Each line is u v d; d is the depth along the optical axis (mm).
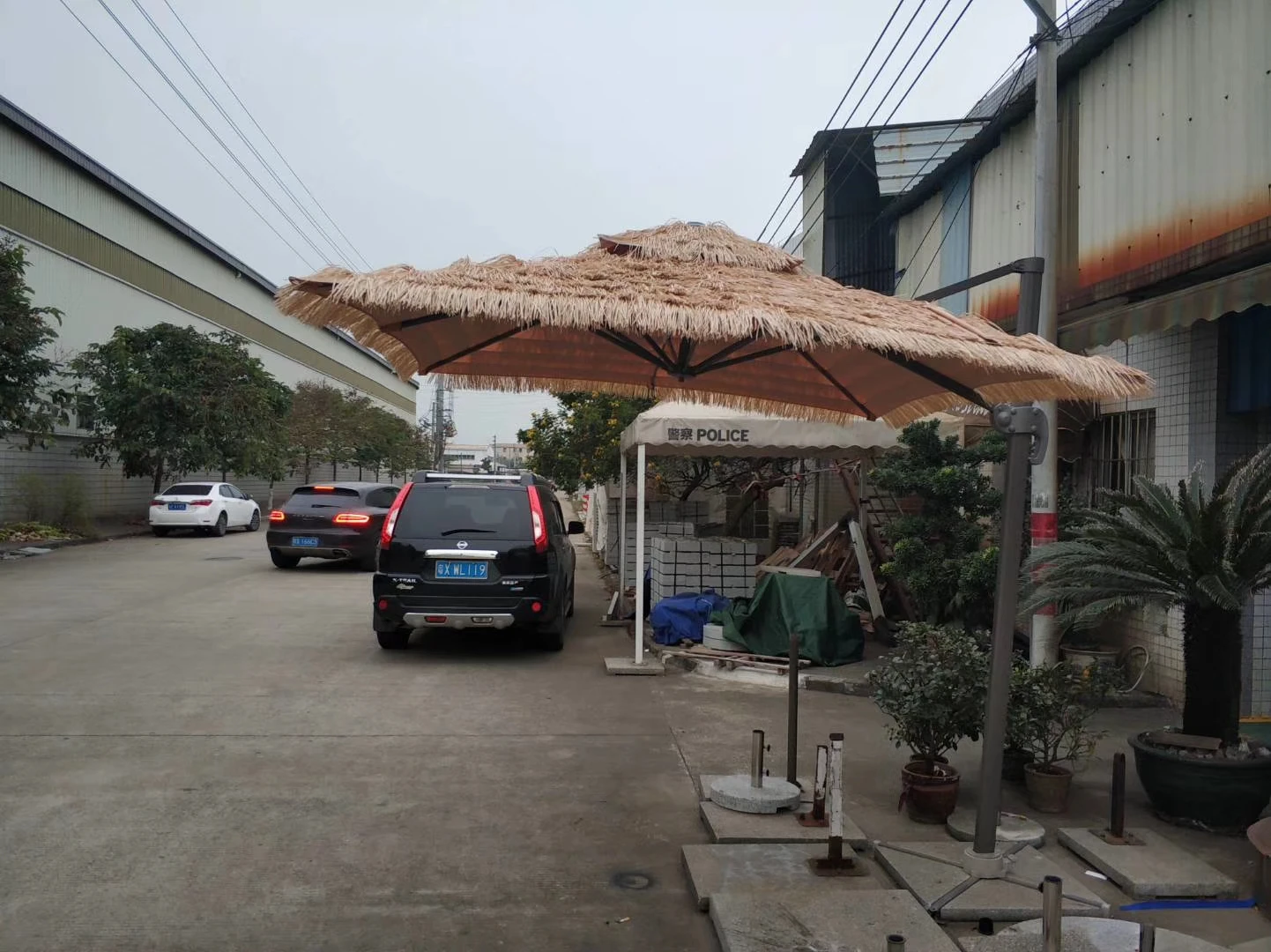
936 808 5023
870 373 5277
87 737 6383
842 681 8094
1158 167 7227
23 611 11742
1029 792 5293
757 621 9078
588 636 10648
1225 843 4805
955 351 3852
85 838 4656
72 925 3779
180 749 6141
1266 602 6824
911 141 14727
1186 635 5250
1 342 18188
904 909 3914
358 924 3855
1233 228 6434
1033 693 5195
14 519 23516
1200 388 7066
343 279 3738
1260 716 6684
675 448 9602
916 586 8539
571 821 5043
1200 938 3744
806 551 11141
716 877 4242
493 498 9211
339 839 4711
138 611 11852
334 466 48094
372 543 17062
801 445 9047
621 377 5652
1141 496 5328
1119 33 7715
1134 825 5039
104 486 28703
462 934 3797
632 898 4164
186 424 26484
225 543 22953
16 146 24062
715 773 5855
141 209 31312
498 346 5242
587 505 27516
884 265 13953
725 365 4906
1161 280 7070
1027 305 4820
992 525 9055
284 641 10039
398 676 8461
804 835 4777
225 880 4223
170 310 33906
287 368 48156
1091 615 5094
